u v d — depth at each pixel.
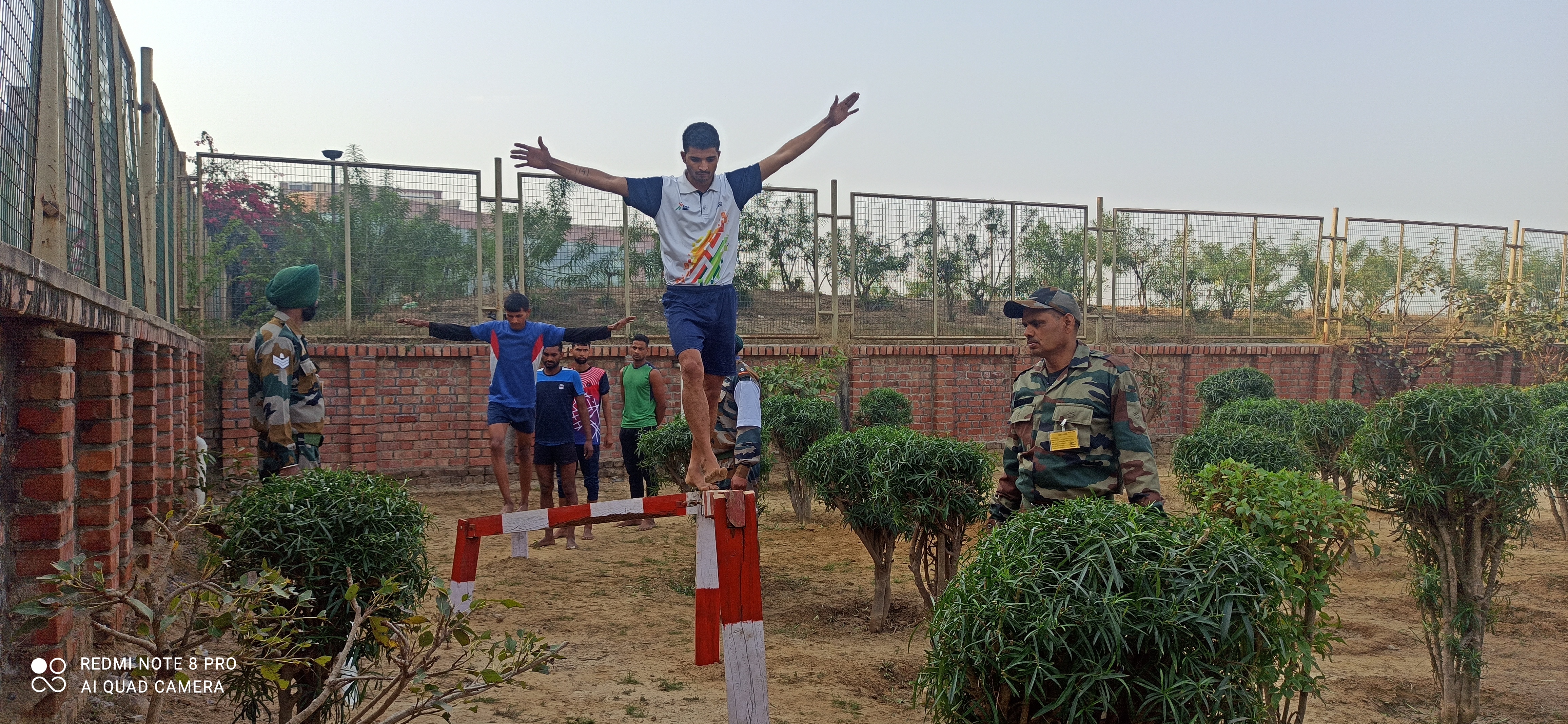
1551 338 19.73
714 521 3.87
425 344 13.48
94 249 5.11
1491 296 20.12
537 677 5.59
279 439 5.25
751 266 16.30
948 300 17.45
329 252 13.28
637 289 14.88
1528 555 9.26
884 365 16.75
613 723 4.89
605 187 4.61
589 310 14.61
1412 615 7.32
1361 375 19.59
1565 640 6.70
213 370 12.19
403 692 5.12
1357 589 8.12
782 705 5.18
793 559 9.30
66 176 4.34
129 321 5.00
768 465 10.67
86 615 4.27
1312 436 9.52
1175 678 2.78
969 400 17.31
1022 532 3.14
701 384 4.55
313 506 3.89
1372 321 19.89
